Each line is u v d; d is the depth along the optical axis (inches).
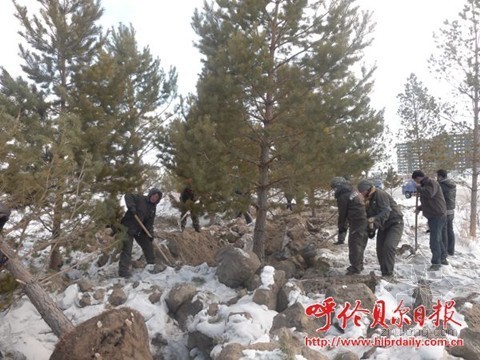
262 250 280.7
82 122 260.4
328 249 307.4
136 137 295.1
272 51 277.1
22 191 205.0
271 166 285.4
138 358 169.5
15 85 251.1
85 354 161.8
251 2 260.2
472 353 154.1
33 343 212.1
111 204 260.5
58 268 284.5
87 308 234.7
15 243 239.6
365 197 251.6
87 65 296.0
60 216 232.8
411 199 638.5
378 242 262.1
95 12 293.1
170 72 360.8
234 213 272.1
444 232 269.9
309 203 286.4
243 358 148.0
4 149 193.9
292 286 221.5
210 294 235.1
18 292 232.7
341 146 244.2
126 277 274.1
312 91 266.1
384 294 215.3
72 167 211.2
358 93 257.6
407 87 612.1
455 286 230.4
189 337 211.2
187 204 276.2
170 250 316.2
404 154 506.6
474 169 465.1
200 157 249.8
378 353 162.2
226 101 258.8
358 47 268.2
